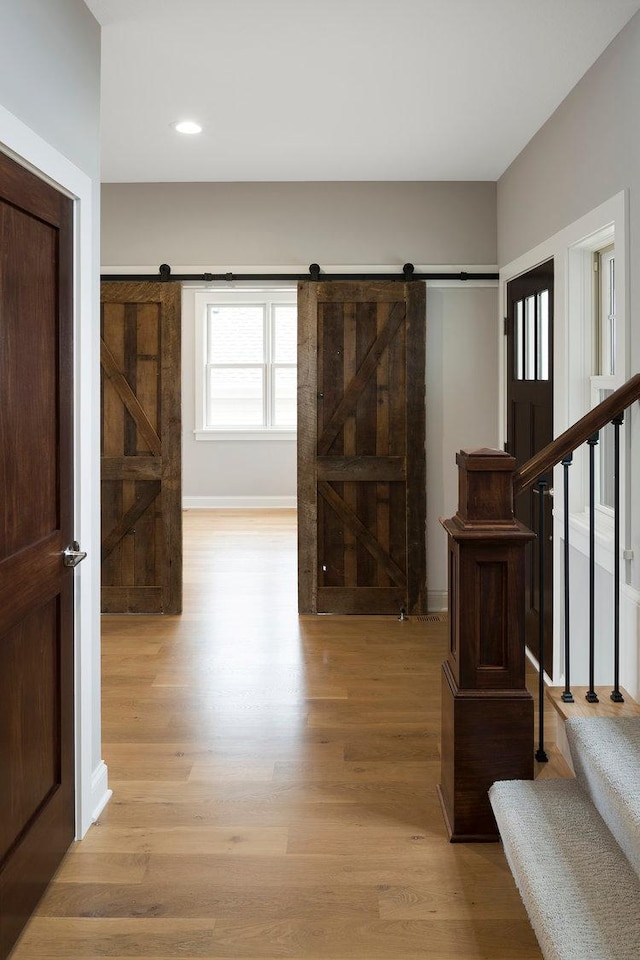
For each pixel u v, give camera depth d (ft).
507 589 8.50
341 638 16.08
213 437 31.81
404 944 6.98
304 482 17.51
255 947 6.93
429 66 11.21
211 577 21.35
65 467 8.21
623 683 9.91
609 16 9.69
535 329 14.60
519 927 7.21
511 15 9.68
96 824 8.95
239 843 8.57
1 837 6.73
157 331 17.35
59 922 7.25
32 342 7.34
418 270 17.44
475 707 8.53
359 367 17.38
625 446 9.92
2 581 6.68
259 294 31.32
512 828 7.50
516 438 16.16
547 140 13.43
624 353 9.93
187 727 11.68
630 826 6.61
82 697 8.63
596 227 10.89
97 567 9.32
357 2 9.37
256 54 10.80
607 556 10.69
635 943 5.93
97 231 9.26
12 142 6.56
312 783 9.93
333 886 7.80
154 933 7.11
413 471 17.37
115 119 13.34
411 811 9.25
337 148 14.97
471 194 17.35
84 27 8.87
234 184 17.35
